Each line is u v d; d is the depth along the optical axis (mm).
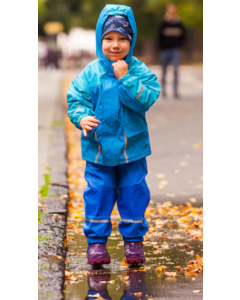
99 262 4492
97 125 4324
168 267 4570
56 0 60719
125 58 4559
